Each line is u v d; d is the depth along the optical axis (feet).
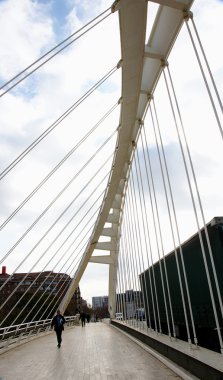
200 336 31.65
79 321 148.46
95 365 30.40
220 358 21.53
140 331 49.39
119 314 105.60
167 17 39.45
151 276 52.85
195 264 32.55
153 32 42.98
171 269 42.22
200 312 31.73
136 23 38.32
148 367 27.84
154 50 44.29
